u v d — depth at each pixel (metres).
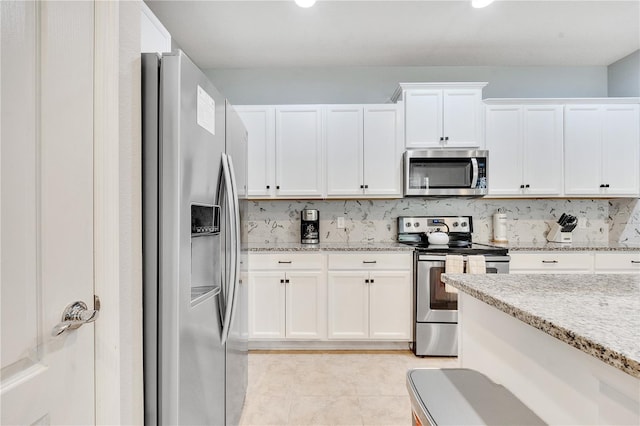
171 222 0.95
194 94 1.04
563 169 2.93
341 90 3.28
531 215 3.22
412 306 2.63
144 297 0.96
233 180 1.33
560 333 0.64
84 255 0.78
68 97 0.73
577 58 3.10
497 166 2.94
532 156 2.93
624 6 2.29
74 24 0.75
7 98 0.60
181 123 0.96
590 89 3.26
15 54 0.62
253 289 2.66
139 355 0.93
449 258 2.50
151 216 0.96
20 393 0.62
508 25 2.53
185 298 0.99
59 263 0.71
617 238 3.15
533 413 0.77
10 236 0.61
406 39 2.74
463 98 2.88
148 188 0.96
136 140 0.92
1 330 0.59
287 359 2.50
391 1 2.23
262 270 2.66
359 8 2.31
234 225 1.29
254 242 3.22
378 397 1.96
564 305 0.80
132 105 0.91
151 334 0.96
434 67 3.27
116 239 0.83
